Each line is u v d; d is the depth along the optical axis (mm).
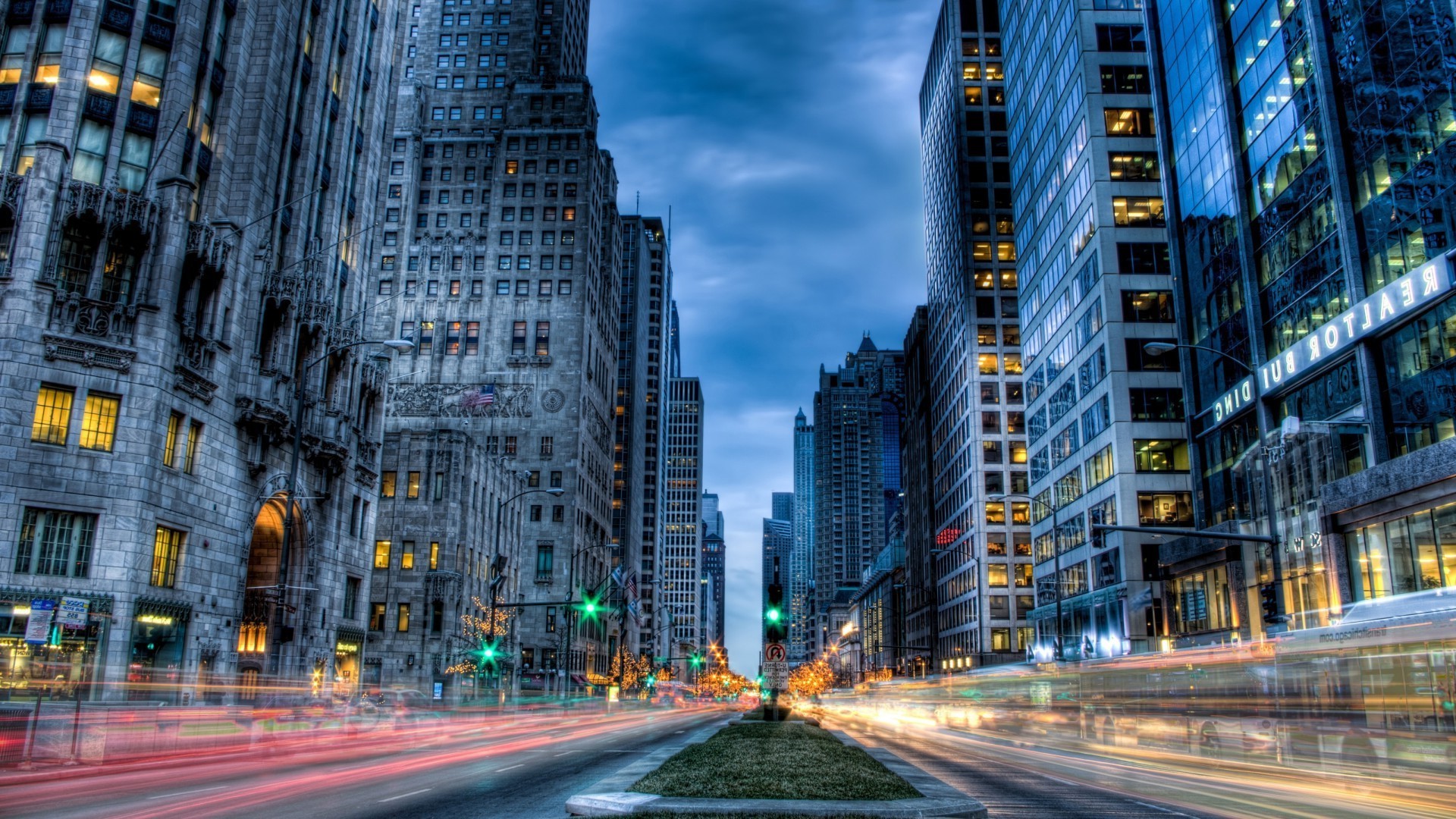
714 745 27234
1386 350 42125
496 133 128500
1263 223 53750
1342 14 45844
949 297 135875
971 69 134000
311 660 49750
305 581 49781
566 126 129000
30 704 23375
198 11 43719
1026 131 99688
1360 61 44500
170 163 41531
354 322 56844
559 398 119562
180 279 40219
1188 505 68188
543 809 15945
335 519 53594
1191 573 62188
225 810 15664
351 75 58188
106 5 41344
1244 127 56219
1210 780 22531
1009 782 21984
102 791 18750
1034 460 94688
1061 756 31469
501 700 66438
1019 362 121875
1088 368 76812
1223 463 58781
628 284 192500
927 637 147250
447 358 120812
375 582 77250
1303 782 22078
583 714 79938
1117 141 76562
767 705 46531
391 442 80250
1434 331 38906
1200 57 62156
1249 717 35969
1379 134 42906
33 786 19656
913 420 165375
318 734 34250
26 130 39656
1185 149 64812
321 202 54844
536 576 114125
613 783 18406
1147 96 77625
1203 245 61719
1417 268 39125
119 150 40562
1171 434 69688
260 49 47719
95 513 36156
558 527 115562
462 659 76500
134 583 36312
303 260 49906
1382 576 40750
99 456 36469
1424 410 39469
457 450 80250
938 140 147250
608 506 139375
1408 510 39031
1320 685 31219
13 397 35219
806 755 24219
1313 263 48125
